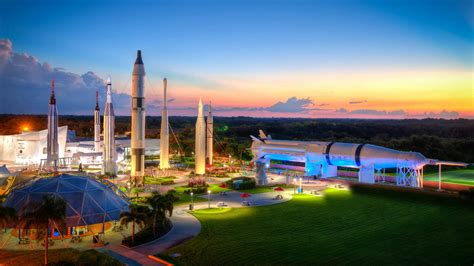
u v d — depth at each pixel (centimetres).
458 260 4341
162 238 5025
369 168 9350
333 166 10650
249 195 8144
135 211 4756
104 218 5031
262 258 4341
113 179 9925
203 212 6538
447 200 7356
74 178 5422
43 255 4312
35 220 3853
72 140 16338
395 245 4838
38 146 12462
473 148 15850
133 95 8825
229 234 5234
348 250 4641
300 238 5094
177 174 11388
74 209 4919
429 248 4728
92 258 3650
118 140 15500
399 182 9019
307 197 7938
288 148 11231
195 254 4438
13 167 11869
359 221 5991
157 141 16650
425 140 15475
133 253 4444
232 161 14450
